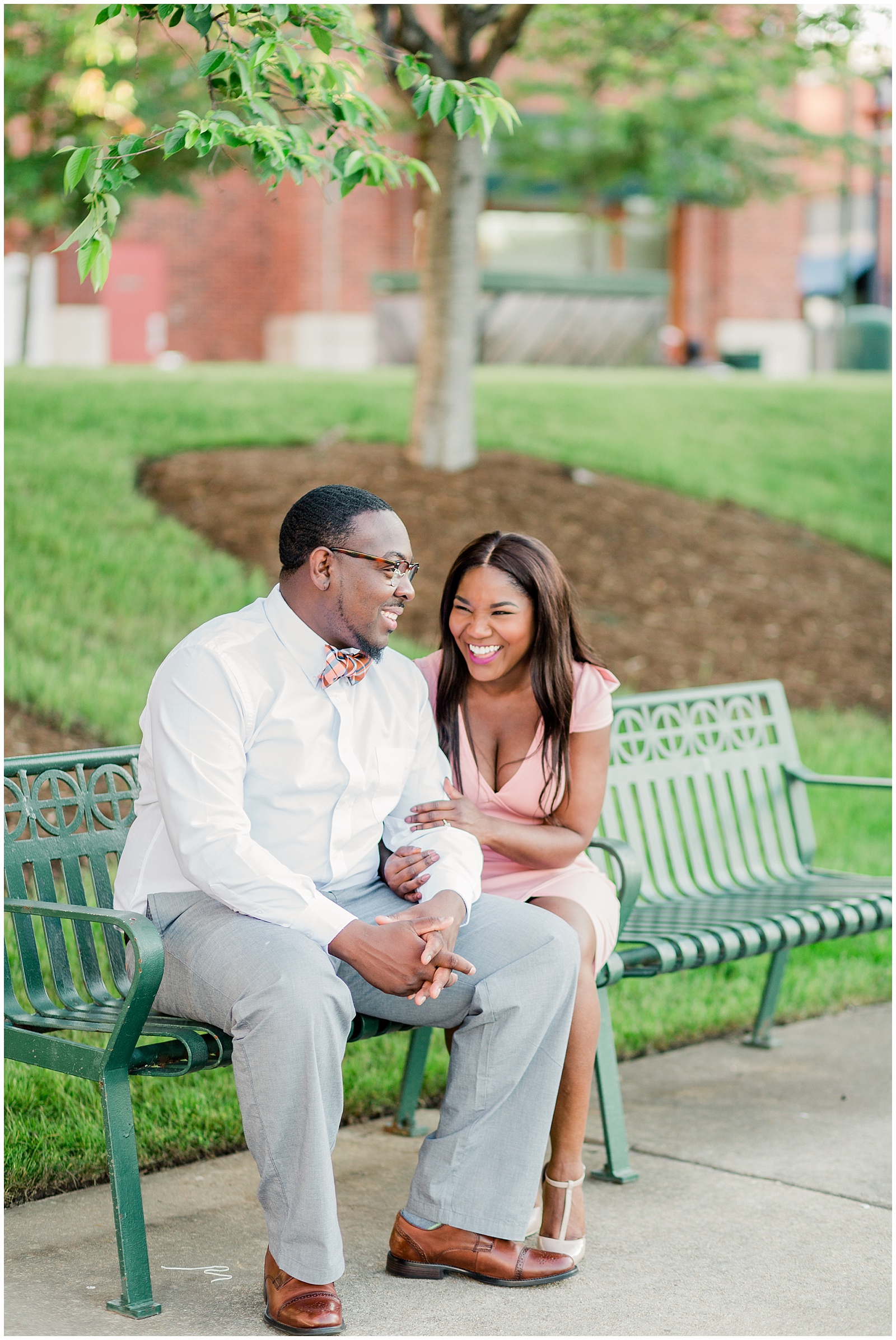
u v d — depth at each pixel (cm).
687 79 939
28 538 670
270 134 312
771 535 879
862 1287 288
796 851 472
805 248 1930
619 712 430
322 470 802
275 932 271
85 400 861
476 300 823
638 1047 443
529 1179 286
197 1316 269
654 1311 276
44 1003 307
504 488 823
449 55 628
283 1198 263
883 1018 484
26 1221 313
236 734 282
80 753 334
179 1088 380
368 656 296
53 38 841
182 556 694
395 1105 391
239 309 1769
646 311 1127
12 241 1259
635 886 350
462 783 339
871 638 799
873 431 1041
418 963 273
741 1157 361
